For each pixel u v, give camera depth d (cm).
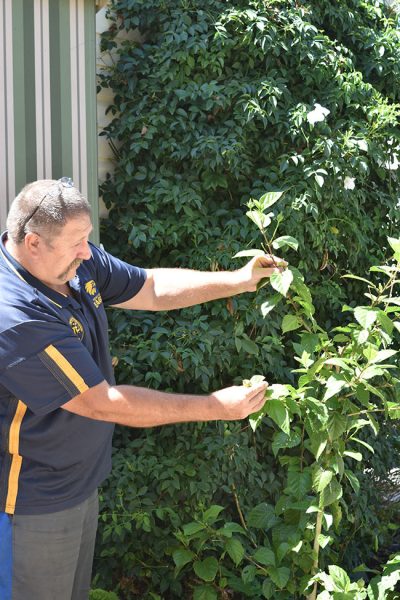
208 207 386
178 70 376
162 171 378
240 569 342
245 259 366
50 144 300
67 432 231
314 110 382
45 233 215
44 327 215
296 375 383
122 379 353
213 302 363
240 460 345
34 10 294
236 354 365
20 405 227
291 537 291
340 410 269
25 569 235
